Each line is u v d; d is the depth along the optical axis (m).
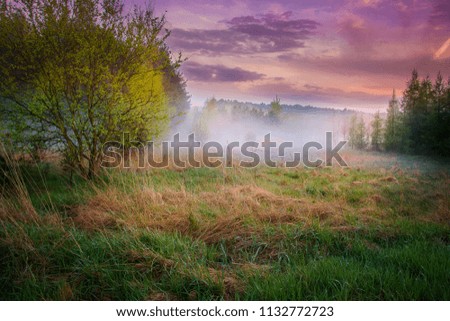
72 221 5.12
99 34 7.46
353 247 4.52
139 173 8.29
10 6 6.91
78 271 3.81
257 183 8.22
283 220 5.32
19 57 7.08
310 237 4.77
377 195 7.06
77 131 7.64
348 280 3.50
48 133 7.54
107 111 7.75
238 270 3.85
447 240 4.89
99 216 5.27
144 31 7.76
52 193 6.70
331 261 3.90
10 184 6.11
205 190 7.33
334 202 6.48
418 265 3.82
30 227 4.66
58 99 7.33
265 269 3.84
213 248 4.51
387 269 3.68
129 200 5.96
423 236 4.82
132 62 7.80
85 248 4.14
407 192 7.66
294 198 6.61
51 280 3.69
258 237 4.70
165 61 8.05
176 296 3.44
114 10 7.47
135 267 3.83
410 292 3.30
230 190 6.75
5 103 7.27
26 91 7.33
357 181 8.85
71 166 7.73
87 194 6.46
